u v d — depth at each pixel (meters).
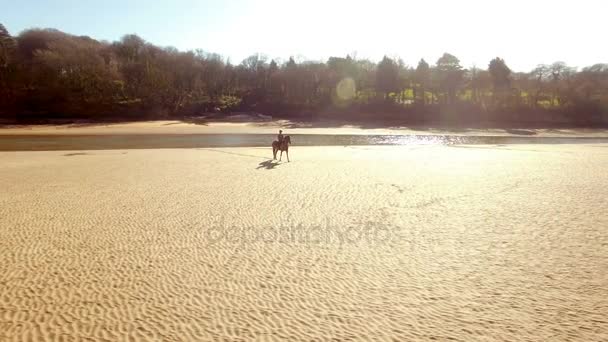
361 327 6.93
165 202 15.84
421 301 7.86
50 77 86.81
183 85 102.88
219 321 7.14
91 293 8.19
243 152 35.50
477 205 15.34
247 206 15.16
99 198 16.55
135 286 8.51
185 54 117.12
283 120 87.19
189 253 10.41
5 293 8.17
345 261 9.91
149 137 55.53
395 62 107.06
